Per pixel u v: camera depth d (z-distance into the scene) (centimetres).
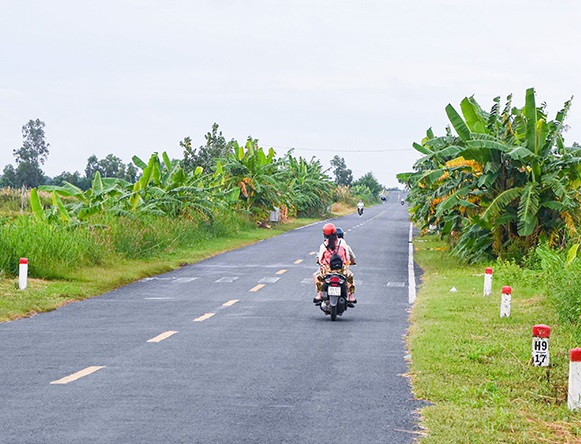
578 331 1402
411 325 1619
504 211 3073
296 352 1278
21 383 1002
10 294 1922
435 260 3403
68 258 2459
